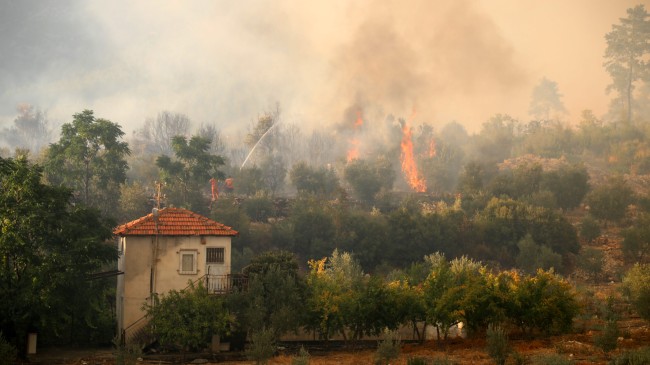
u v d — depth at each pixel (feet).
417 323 177.27
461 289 160.86
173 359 152.15
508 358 132.16
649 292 176.35
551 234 351.87
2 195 153.89
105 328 174.19
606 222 423.64
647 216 374.22
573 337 162.09
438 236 340.59
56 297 150.41
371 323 162.40
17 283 151.94
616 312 197.06
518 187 455.63
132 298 167.22
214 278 168.55
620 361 121.80
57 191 161.58
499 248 353.51
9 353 134.92
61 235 157.38
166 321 152.76
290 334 172.96
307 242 333.62
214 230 172.45
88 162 331.36
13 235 148.46
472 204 411.54
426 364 127.13
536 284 166.61
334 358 149.18
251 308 154.40
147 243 169.17
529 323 165.58
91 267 158.61
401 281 200.75
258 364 133.39
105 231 167.32
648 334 160.45
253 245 331.16
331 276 192.95
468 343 157.89
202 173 361.92
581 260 328.29
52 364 143.84
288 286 161.27
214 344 157.99
